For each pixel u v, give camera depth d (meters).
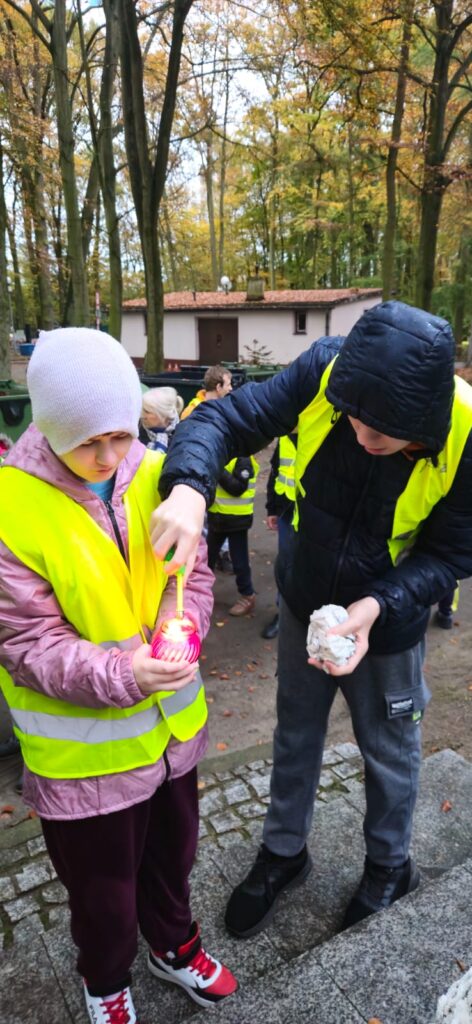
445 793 2.69
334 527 1.63
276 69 14.09
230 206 36.47
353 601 1.71
